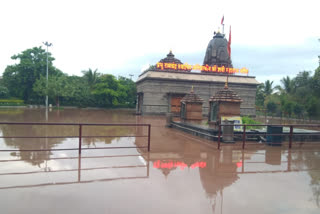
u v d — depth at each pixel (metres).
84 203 3.60
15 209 3.34
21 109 34.12
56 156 6.52
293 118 30.30
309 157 7.32
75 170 5.22
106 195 3.92
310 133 9.86
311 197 4.17
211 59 38.25
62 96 44.09
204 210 3.53
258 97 46.06
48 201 3.63
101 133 11.68
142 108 28.52
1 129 12.05
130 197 3.88
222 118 10.06
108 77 46.16
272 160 6.81
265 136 9.86
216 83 29.66
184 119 15.14
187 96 15.50
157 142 9.34
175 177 5.02
